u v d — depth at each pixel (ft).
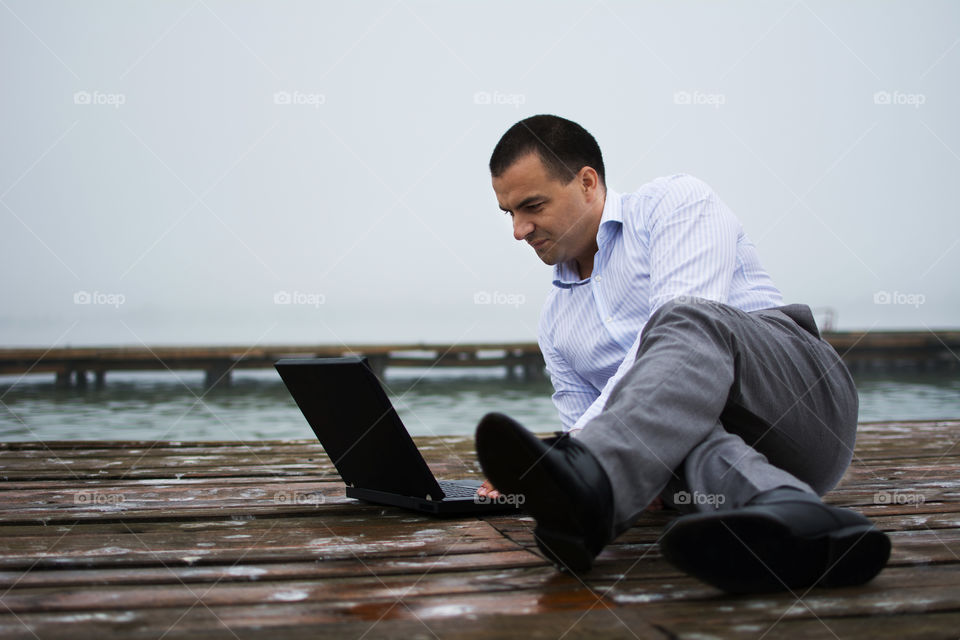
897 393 35.55
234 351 45.91
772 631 2.79
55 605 3.23
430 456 9.42
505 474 3.25
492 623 2.93
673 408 3.53
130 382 49.60
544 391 42.04
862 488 6.63
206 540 4.54
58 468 8.08
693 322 3.78
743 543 3.04
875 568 3.24
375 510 5.53
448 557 4.05
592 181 5.13
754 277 4.96
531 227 5.16
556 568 3.73
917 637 2.73
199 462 8.59
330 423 5.49
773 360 4.01
